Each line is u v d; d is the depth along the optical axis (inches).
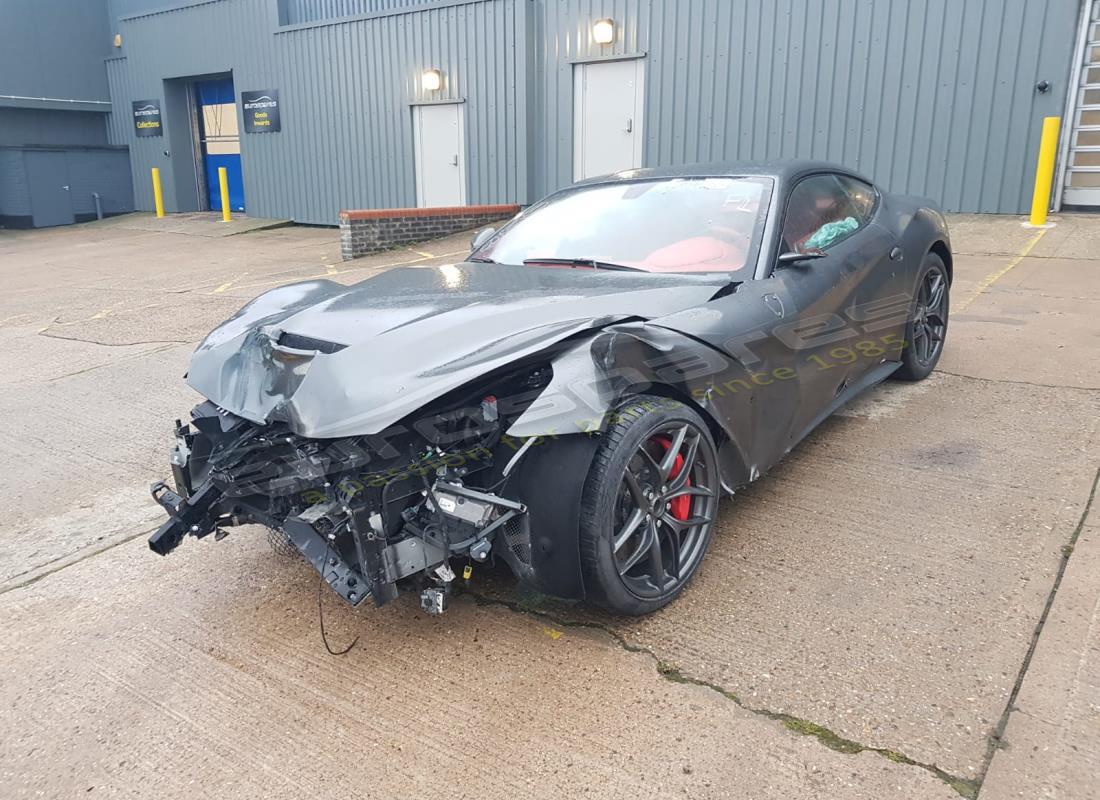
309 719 90.3
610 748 82.7
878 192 178.1
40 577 124.6
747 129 440.8
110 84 831.7
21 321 327.3
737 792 76.1
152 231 698.8
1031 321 226.7
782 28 419.2
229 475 99.3
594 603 101.2
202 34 716.0
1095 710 82.0
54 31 793.6
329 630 107.0
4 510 148.6
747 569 113.3
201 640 106.6
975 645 93.6
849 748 80.2
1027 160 372.2
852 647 95.1
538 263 138.3
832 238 145.3
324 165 649.0
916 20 383.9
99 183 815.1
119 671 100.8
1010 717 82.0
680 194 144.3
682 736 83.7
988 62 371.9
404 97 582.6
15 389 224.1
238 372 108.8
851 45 402.3
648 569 103.6
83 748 87.8
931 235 179.9
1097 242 319.9
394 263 438.3
